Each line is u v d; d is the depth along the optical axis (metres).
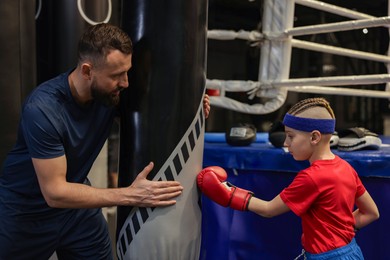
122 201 1.38
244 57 5.66
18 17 2.00
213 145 2.19
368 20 2.05
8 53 1.98
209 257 2.07
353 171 1.51
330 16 5.62
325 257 1.39
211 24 5.24
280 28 2.46
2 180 1.51
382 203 1.72
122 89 1.41
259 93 2.58
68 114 1.39
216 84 2.62
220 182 1.51
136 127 1.48
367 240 1.76
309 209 1.44
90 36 1.31
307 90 2.56
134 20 1.48
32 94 1.38
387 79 2.02
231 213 2.02
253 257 1.97
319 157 1.47
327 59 5.79
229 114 5.67
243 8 5.41
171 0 1.43
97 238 1.67
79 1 2.13
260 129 5.61
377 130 5.79
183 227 1.48
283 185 1.90
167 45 1.44
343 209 1.42
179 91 1.46
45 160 1.31
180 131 1.46
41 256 1.56
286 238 1.91
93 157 1.55
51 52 2.18
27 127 1.30
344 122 5.82
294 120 1.46
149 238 1.46
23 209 1.45
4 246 1.46
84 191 1.34
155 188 1.40
